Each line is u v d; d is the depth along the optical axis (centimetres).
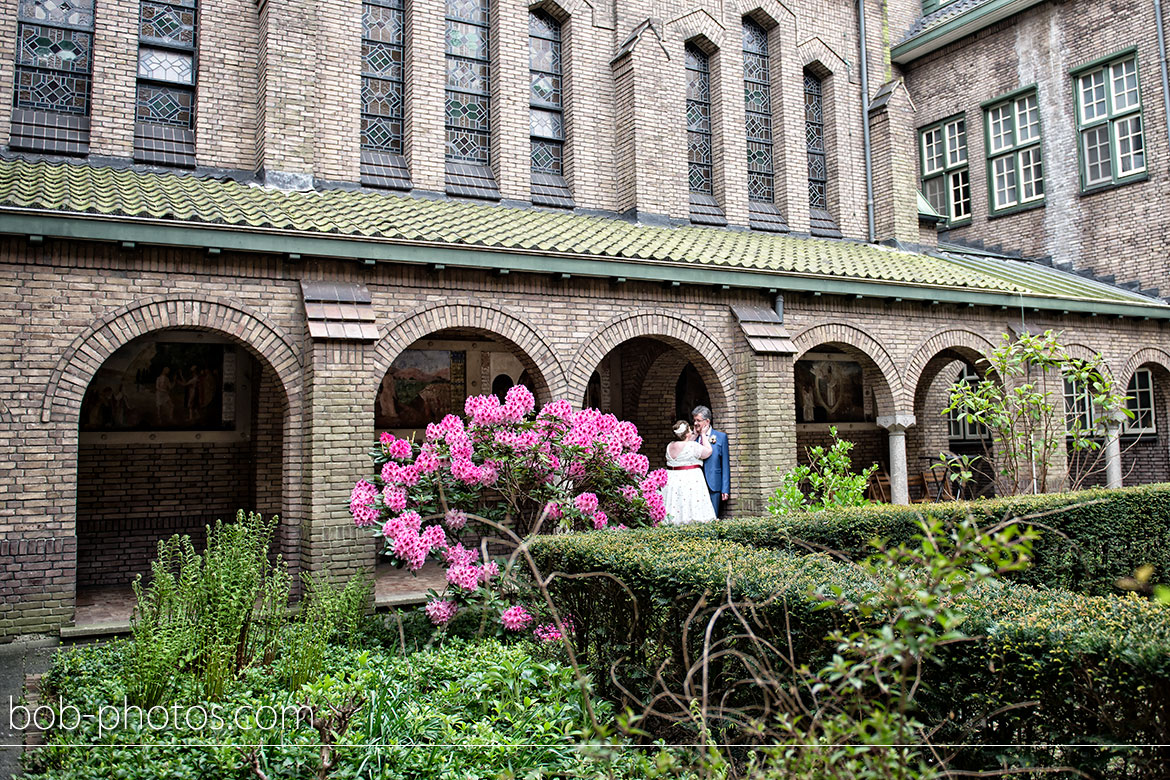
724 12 1702
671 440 1728
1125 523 991
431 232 1150
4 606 871
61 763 514
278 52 1284
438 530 834
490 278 1163
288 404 1032
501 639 818
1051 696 366
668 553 589
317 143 1334
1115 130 2011
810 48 1809
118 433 1235
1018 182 2208
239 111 1303
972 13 2230
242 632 695
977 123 2297
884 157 1831
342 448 1015
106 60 1225
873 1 1917
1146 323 1798
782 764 338
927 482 1889
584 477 899
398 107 1439
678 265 1264
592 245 1248
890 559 331
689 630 542
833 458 1206
